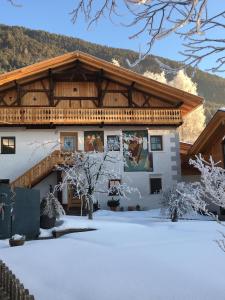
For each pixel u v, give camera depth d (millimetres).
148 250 10812
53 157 28422
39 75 29953
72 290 7719
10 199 16391
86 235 15516
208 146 29391
